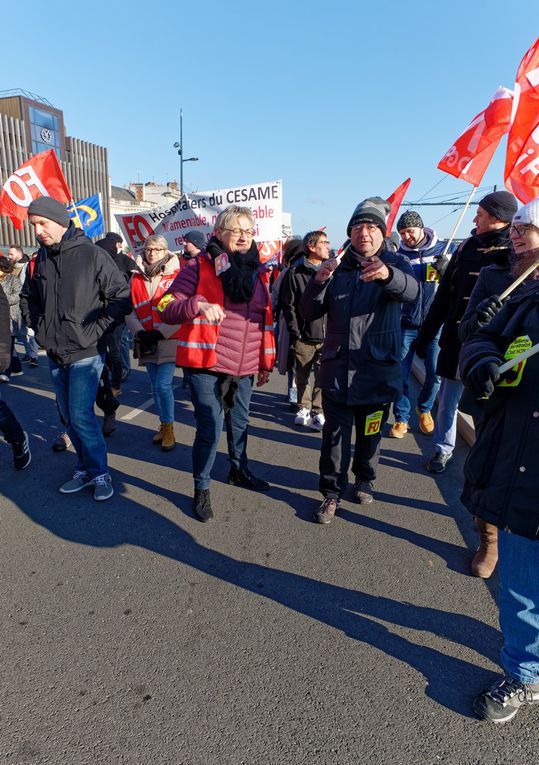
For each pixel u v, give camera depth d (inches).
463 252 144.9
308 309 132.0
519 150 152.6
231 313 133.7
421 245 213.8
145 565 118.2
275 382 307.4
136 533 131.9
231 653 91.8
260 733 76.2
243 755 72.8
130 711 80.0
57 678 86.3
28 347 340.5
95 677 86.5
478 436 80.3
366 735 76.1
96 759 72.2
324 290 129.4
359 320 126.3
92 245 138.8
